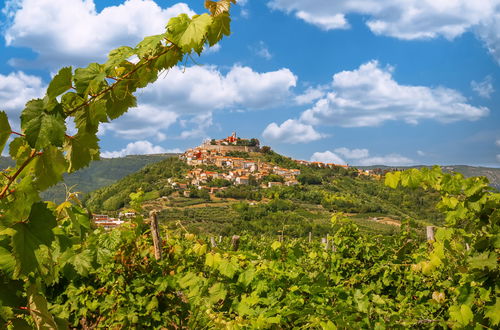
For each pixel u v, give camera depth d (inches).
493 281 101.7
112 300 163.6
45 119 41.1
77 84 44.1
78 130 44.9
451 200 111.2
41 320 44.5
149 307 156.9
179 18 54.1
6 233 41.1
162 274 173.0
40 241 42.4
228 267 114.0
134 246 169.9
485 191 107.1
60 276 153.0
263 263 127.4
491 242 100.4
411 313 127.8
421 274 172.2
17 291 44.6
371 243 211.9
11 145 42.1
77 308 167.9
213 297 107.6
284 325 100.2
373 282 186.7
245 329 94.6
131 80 51.5
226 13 53.5
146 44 49.3
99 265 111.7
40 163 42.4
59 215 81.2
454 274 149.7
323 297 115.0
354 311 101.5
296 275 120.4
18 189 41.9
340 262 204.4
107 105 50.7
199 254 132.5
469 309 101.4
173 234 196.2
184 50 51.2
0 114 40.4
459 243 117.0
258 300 103.4
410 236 202.7
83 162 45.1
